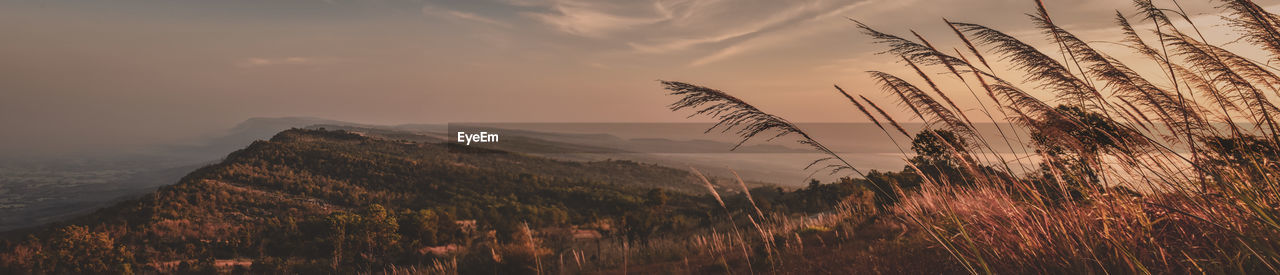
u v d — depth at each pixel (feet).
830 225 27.76
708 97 7.57
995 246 8.82
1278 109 7.80
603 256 36.32
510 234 158.61
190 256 143.13
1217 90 8.57
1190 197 7.61
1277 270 6.15
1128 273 7.26
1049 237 7.93
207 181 245.45
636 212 69.41
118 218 176.04
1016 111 8.39
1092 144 7.95
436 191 280.31
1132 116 8.32
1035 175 8.41
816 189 54.44
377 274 105.91
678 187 306.35
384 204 250.37
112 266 124.36
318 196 256.93
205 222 183.73
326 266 117.39
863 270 14.47
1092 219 8.05
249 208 215.51
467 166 352.08
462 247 132.98
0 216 436.35
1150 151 7.95
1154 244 7.73
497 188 291.79
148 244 153.28
